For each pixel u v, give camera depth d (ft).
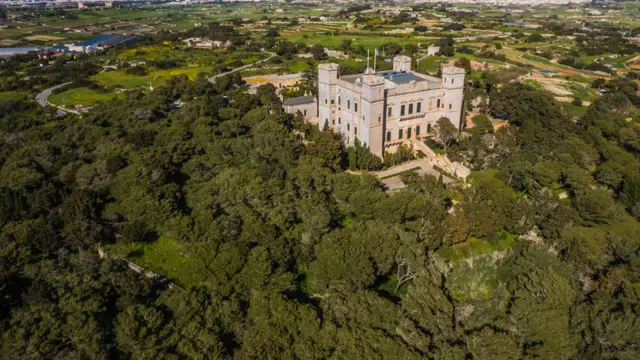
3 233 220.64
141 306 173.27
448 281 213.87
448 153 321.11
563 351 163.22
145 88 571.28
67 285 185.78
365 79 298.97
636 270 204.95
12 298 183.62
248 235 222.28
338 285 190.60
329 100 354.95
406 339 162.50
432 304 177.58
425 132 344.69
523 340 167.73
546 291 185.47
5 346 153.99
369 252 203.31
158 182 261.85
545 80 599.98
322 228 221.66
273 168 275.80
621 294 194.29
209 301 188.14
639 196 276.62
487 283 218.18
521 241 244.42
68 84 593.83
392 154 317.83
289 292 205.16
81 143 337.31
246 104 428.97
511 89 420.36
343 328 166.20
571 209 252.01
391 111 319.06
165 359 155.02
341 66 641.40
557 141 338.75
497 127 404.98
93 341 157.69
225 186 255.29
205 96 479.41
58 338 161.68
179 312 176.04
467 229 235.20
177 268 219.41
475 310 186.91
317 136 305.94
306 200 238.68
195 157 302.04
